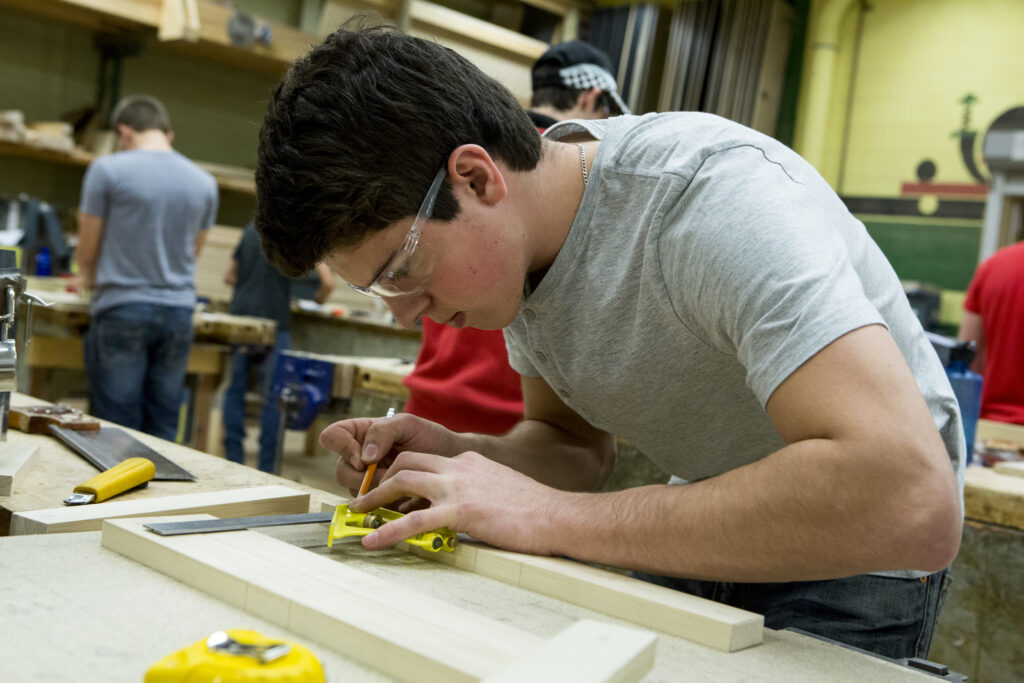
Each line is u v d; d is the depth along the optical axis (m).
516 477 0.95
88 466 1.21
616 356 1.00
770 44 5.59
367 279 0.89
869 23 5.56
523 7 6.48
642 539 0.82
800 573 0.75
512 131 0.90
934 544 0.71
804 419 0.73
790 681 0.68
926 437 0.71
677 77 5.79
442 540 0.89
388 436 1.09
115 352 3.26
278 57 5.27
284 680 0.53
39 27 5.41
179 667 0.53
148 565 0.80
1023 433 2.55
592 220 0.95
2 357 1.11
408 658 0.61
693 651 0.72
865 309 0.74
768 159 0.86
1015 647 1.75
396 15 5.39
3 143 4.84
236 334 3.76
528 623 0.75
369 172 0.82
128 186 3.19
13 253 1.15
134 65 5.73
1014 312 2.73
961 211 5.21
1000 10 5.11
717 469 1.12
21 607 0.67
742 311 0.77
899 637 1.08
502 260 0.90
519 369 1.25
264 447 4.21
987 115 5.13
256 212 0.88
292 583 0.72
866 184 5.56
